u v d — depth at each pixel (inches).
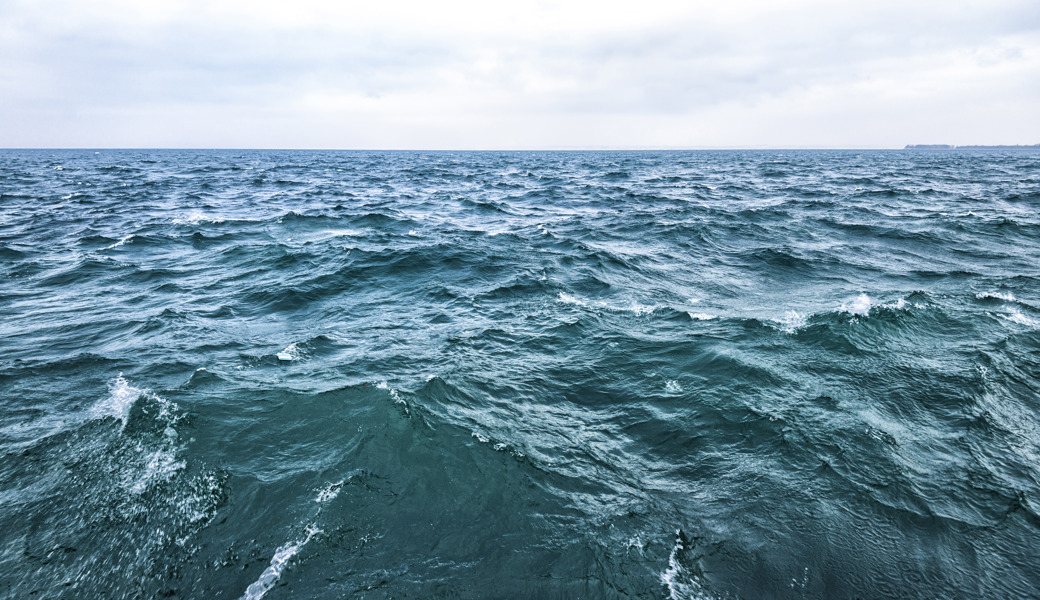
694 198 1355.8
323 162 3828.7
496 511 218.5
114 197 1327.5
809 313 448.5
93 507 216.7
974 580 189.9
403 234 824.9
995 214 999.6
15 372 338.0
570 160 4416.8
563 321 437.7
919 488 234.2
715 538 207.6
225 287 547.2
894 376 334.0
